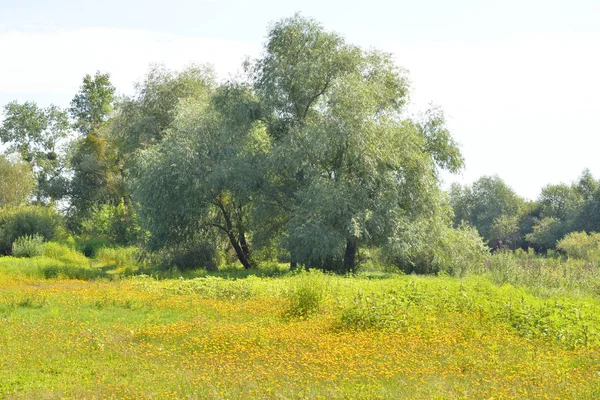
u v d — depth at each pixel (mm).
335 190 29828
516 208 90375
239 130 33750
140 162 33938
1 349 11688
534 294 20391
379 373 9531
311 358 10422
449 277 29516
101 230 51562
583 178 81125
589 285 23141
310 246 29859
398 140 32031
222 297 19375
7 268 28719
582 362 10594
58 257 36906
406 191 32062
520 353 11156
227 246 39781
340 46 33875
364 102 30875
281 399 8375
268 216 33438
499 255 30984
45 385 9406
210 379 9344
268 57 34219
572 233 57094
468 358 10391
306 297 16156
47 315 15891
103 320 15344
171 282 22781
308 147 30766
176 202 32375
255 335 12555
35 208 46094
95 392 8914
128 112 48906
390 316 13547
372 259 35781
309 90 33625
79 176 61375
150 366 10484
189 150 32281
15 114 75625
